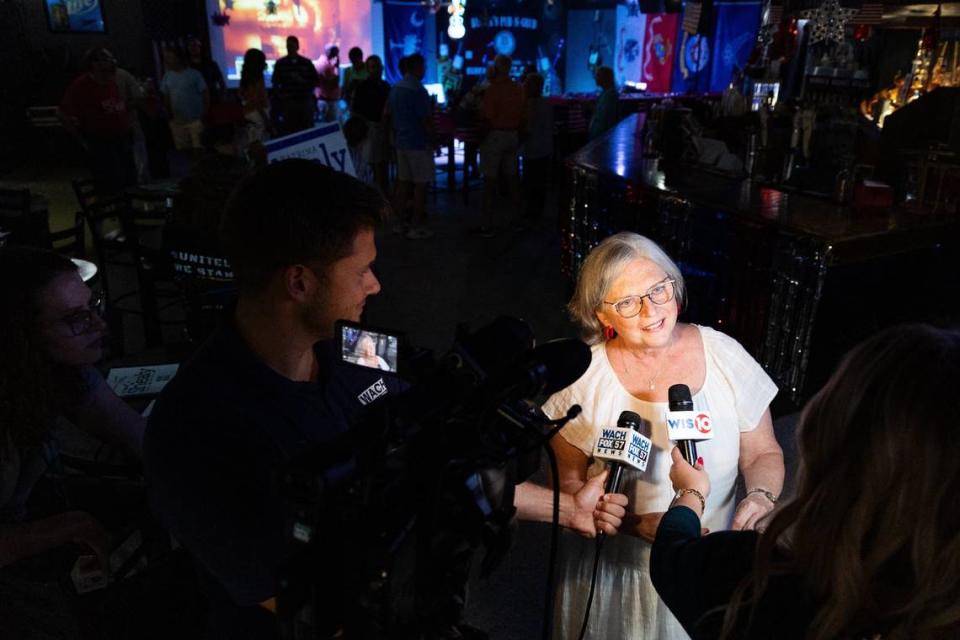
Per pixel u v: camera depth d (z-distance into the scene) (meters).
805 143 4.23
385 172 8.32
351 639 0.83
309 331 1.12
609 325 1.64
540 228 7.48
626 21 14.15
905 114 3.81
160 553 1.81
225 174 2.91
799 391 3.53
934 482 0.75
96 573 1.59
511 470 1.00
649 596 1.69
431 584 0.87
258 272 1.07
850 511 0.80
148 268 4.09
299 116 8.58
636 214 4.50
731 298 3.81
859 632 0.80
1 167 10.57
